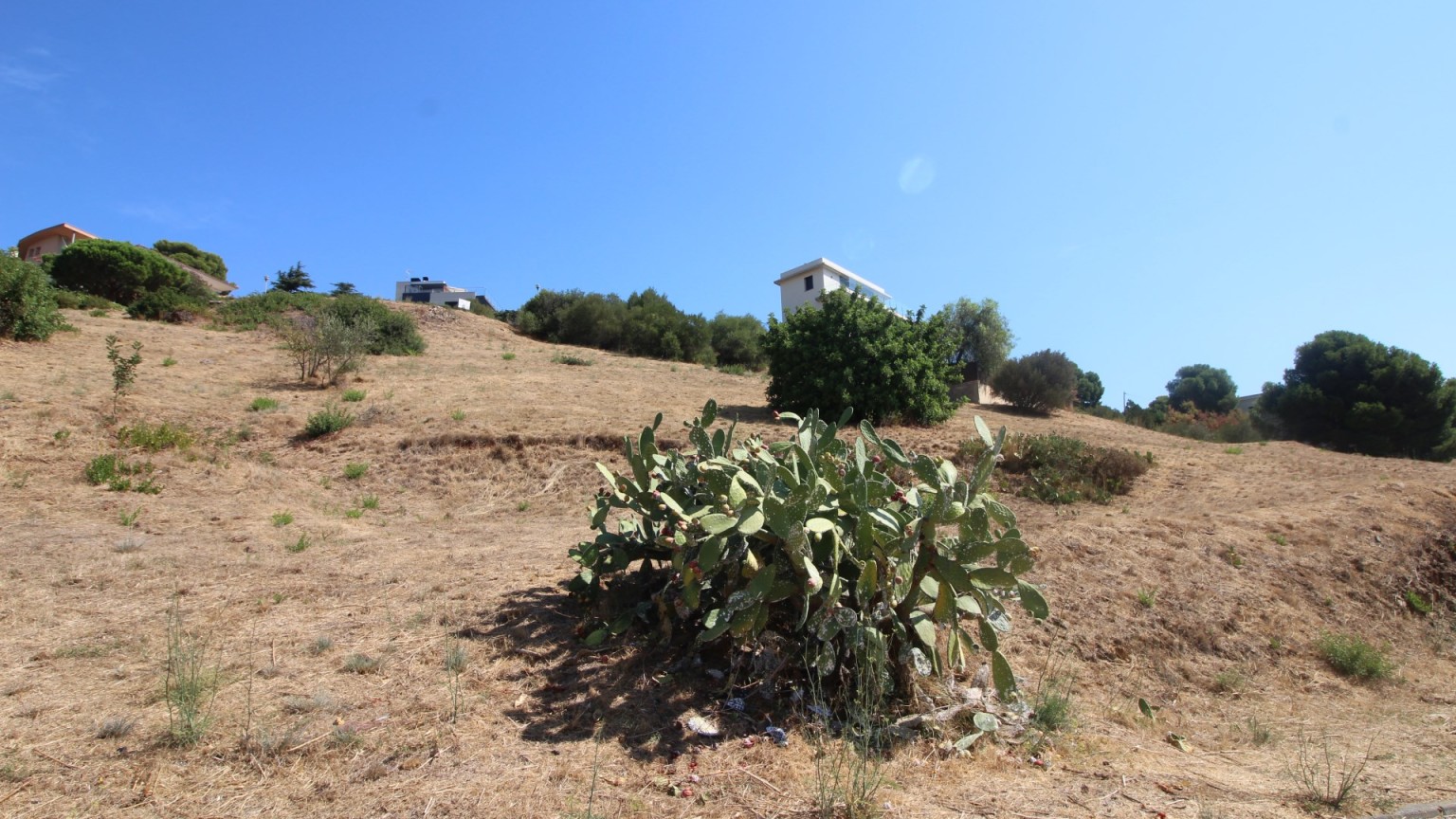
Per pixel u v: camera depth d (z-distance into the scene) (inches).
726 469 148.5
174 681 130.8
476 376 597.6
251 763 107.3
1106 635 201.6
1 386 383.9
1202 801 120.3
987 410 708.0
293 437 385.1
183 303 783.7
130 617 162.1
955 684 155.5
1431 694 200.4
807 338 530.0
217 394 448.5
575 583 171.9
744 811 104.9
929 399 522.9
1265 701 187.8
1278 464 455.8
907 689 143.4
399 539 259.3
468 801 101.6
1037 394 717.9
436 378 571.8
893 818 105.4
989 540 136.8
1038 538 252.7
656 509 165.2
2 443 310.2
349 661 142.5
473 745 116.7
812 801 108.3
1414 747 159.8
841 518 143.1
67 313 684.7
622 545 168.9
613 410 479.2
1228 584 239.5
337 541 248.8
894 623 140.2
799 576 136.7
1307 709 184.7
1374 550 279.4
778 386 537.6
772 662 139.6
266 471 337.4
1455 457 870.4
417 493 338.6
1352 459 485.1
